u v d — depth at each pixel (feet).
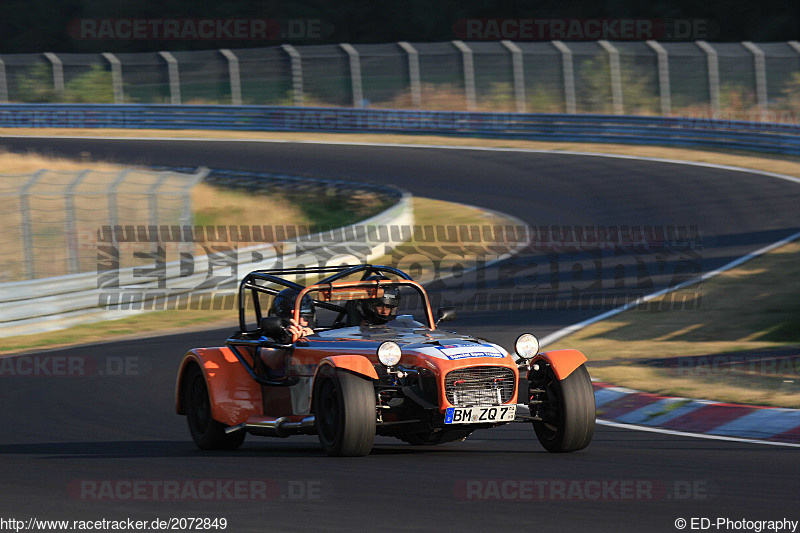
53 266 253.44
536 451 93.20
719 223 286.87
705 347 160.45
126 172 275.80
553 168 393.50
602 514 63.52
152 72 549.54
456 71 526.16
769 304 192.34
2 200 282.56
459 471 80.33
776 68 500.74
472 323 191.21
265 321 96.73
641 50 506.48
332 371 87.81
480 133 469.98
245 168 404.36
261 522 62.13
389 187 350.23
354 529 59.77
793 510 64.54
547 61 516.32
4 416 127.85
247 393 102.01
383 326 100.37
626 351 158.92
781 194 320.70
